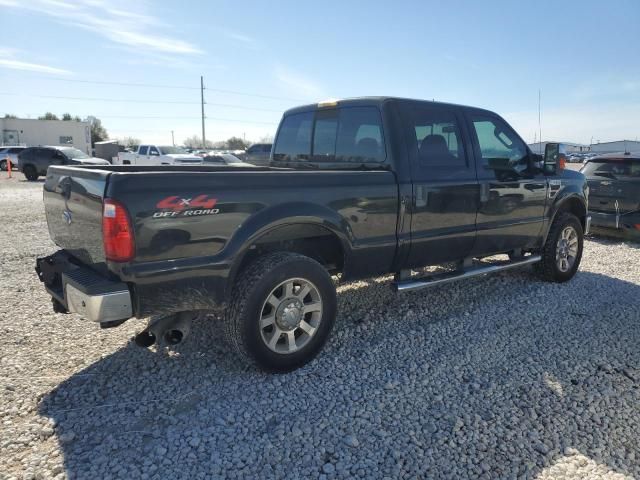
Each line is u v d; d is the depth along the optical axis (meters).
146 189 2.83
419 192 4.10
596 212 8.77
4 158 33.09
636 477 2.50
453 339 4.14
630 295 5.38
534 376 3.52
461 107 4.65
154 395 3.19
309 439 2.75
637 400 3.22
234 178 3.16
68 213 3.37
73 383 3.33
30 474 2.43
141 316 2.95
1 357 3.68
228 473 2.47
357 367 3.61
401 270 4.26
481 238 4.73
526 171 5.24
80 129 51.69
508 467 2.56
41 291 5.29
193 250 3.02
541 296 5.27
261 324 3.31
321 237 4.02
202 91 54.41
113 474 2.44
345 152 4.46
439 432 2.84
